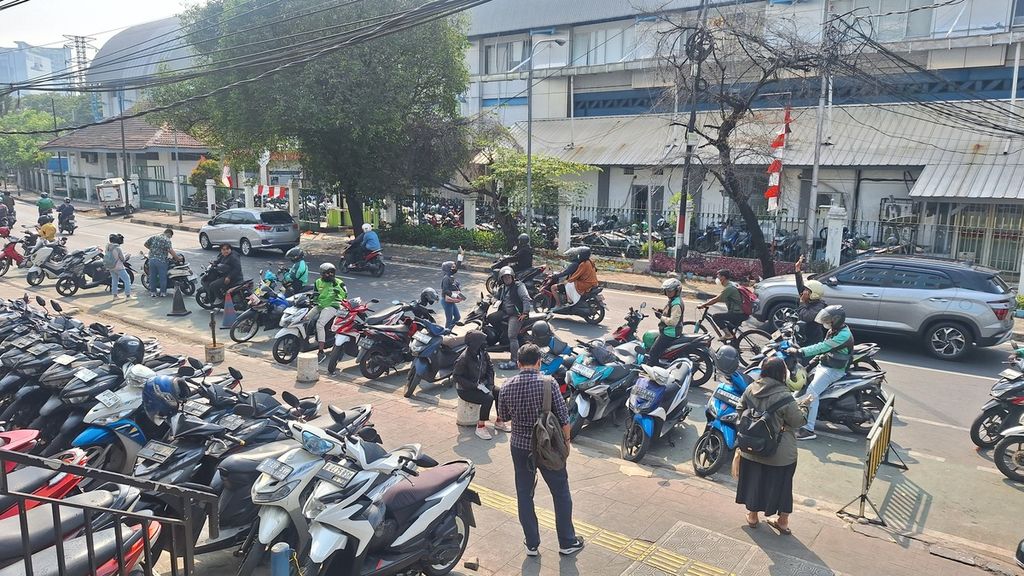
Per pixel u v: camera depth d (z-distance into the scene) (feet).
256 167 102.89
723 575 17.34
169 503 16.25
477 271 70.64
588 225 86.17
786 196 79.41
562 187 75.97
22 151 173.37
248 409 19.15
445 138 79.92
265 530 15.19
